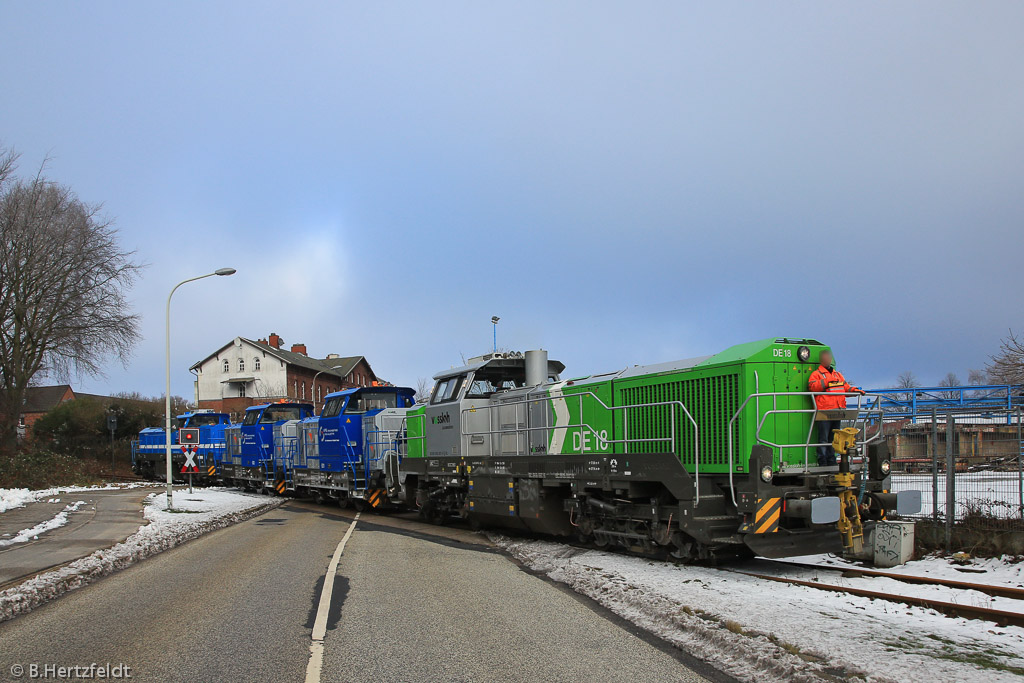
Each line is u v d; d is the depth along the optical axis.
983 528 10.55
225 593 8.62
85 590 9.03
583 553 11.18
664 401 10.40
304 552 12.16
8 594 8.20
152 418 50.53
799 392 9.19
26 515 18.67
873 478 9.20
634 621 6.91
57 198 37.31
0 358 36.28
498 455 14.22
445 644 6.20
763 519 8.51
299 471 26.38
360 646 6.17
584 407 12.02
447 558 11.38
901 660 5.41
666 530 9.95
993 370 23.61
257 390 65.06
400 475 18.42
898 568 9.60
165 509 20.14
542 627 6.77
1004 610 7.15
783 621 6.59
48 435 46.69
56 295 37.41
